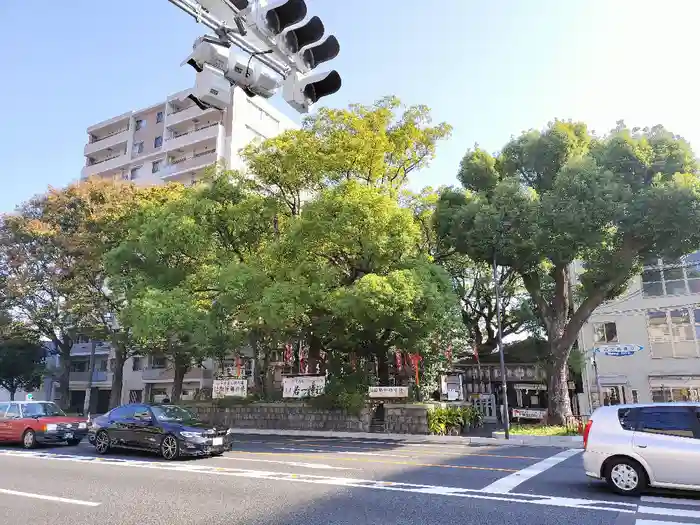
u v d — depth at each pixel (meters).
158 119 49.56
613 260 20.47
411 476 9.95
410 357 21.91
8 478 9.99
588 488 8.80
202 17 5.95
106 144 51.94
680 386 27.69
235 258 22.25
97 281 30.75
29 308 33.41
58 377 44.12
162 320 18.81
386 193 20.70
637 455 8.25
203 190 23.17
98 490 8.70
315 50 6.81
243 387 25.06
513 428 22.31
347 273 21.25
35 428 15.49
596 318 30.23
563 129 22.06
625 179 19.75
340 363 24.27
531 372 32.12
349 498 7.86
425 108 22.27
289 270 19.39
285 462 11.99
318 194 21.58
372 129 21.08
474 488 8.71
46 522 6.68
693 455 7.91
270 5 6.01
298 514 6.92
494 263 20.28
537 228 19.52
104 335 31.94
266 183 23.17
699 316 28.09
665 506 7.46
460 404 24.41
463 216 21.25
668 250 19.78
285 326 20.89
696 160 20.05
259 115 47.88
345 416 21.69
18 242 31.78
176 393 31.20
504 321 34.09
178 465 11.56
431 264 20.12
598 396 26.97
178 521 6.64
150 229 21.66
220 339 25.14
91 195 30.94
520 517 6.75
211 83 6.29
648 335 28.92
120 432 13.83
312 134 21.22
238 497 7.99
